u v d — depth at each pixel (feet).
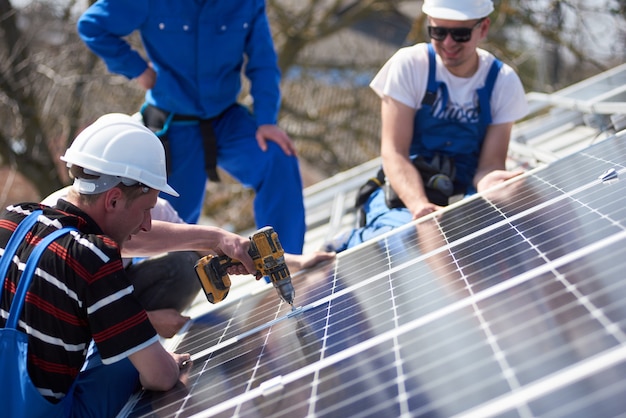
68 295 7.78
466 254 8.89
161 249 10.19
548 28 36.83
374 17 51.80
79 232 8.08
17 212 8.48
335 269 11.17
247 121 15.99
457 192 13.79
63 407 8.04
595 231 7.48
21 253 8.07
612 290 5.89
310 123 49.44
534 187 10.78
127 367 8.80
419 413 5.49
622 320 5.35
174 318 11.50
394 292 8.63
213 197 45.73
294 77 51.96
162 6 14.96
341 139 50.93
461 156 14.29
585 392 4.78
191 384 8.39
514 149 17.60
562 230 8.02
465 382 5.62
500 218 9.82
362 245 11.87
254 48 15.92
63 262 7.80
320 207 22.58
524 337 5.88
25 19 36.11
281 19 45.88
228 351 9.16
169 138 15.66
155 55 15.44
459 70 13.75
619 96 17.80
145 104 16.03
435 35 13.28
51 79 36.91
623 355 4.94
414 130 14.28
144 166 8.39
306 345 8.11
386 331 7.39
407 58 13.87
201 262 9.68
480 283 7.58
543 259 7.41
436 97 13.79
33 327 7.80
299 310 9.61
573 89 21.94
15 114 35.55
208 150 15.65
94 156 8.27
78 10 36.88
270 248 9.72
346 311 8.74
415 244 10.52
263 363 8.11
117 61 15.21
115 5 14.87
